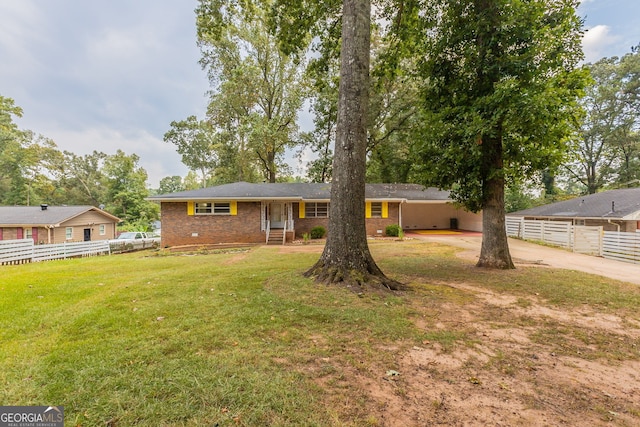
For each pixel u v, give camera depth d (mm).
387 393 2338
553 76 6484
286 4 8805
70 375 2504
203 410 2064
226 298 4848
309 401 2197
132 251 17266
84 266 9219
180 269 7969
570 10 6672
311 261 9062
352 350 3064
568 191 36094
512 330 3748
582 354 3123
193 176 48781
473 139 6777
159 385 2344
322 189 18781
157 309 4285
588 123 26422
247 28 22500
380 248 12484
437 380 2551
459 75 7938
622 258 9969
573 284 6203
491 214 8047
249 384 2383
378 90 10953
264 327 3611
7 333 3434
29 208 24203
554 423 2023
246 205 16234
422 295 5129
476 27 7133
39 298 4969
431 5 8133
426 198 19047
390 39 9883
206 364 2691
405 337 3414
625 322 4082
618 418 2092
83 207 24844
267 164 26969
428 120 8281
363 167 5914
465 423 2004
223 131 25219
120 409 2068
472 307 4621
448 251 11547
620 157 26719
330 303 4504
